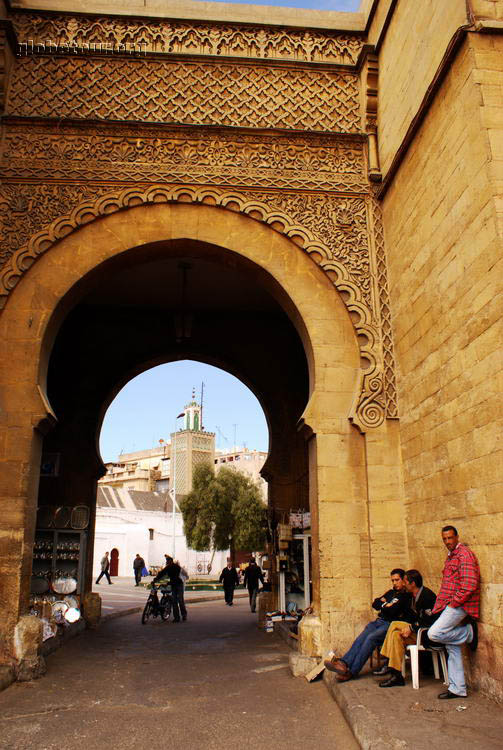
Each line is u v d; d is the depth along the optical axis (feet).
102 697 19.08
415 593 19.40
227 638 31.86
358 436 24.35
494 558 16.46
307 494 36.65
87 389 37.86
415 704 15.78
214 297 38.14
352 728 15.15
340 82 28.76
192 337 39.73
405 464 23.48
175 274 34.78
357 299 25.71
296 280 25.96
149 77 28.12
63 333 38.55
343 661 19.03
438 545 20.26
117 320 39.50
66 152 26.61
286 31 29.27
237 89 28.25
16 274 24.86
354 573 22.86
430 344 21.50
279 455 37.86
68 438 36.68
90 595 34.58
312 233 26.43
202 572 152.15
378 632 19.19
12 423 23.31
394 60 25.79
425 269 22.11
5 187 25.93
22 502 22.45
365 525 23.41
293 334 40.50
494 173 17.43
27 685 20.21
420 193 22.76
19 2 28.22
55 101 27.35
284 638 29.48
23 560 22.00
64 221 25.70
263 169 27.07
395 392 24.66
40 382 24.31
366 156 27.58
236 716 16.97
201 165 26.96
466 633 16.67
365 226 26.76
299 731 15.56
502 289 16.57
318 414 24.44
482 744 12.65
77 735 15.42
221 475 114.62
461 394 18.94
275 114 28.02
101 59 28.07
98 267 25.75
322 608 22.40
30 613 23.00
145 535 148.97
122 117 27.40
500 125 17.92
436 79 20.63
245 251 26.14
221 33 29.04
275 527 35.73
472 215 18.47
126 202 26.21
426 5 22.27
